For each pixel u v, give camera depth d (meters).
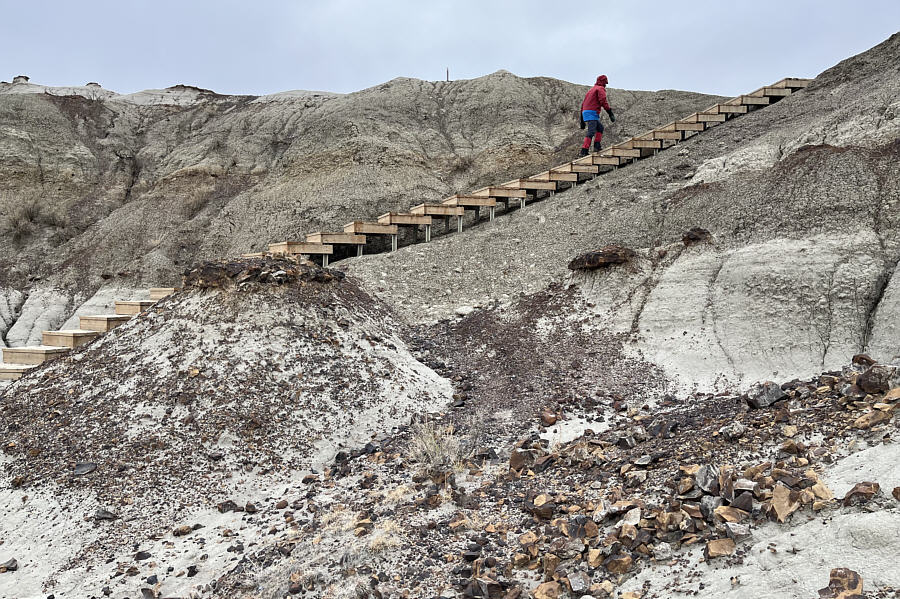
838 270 9.84
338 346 10.00
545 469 6.81
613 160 18.75
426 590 4.77
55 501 6.88
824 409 5.93
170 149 26.64
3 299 20.27
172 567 5.68
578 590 4.29
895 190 10.76
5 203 23.05
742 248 11.31
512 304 12.88
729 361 9.62
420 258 15.26
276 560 5.53
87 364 9.85
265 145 25.55
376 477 7.18
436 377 10.36
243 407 8.38
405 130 24.34
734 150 15.77
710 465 5.08
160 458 7.52
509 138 23.38
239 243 20.19
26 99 26.20
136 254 20.94
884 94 13.36
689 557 4.36
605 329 11.23
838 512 4.12
